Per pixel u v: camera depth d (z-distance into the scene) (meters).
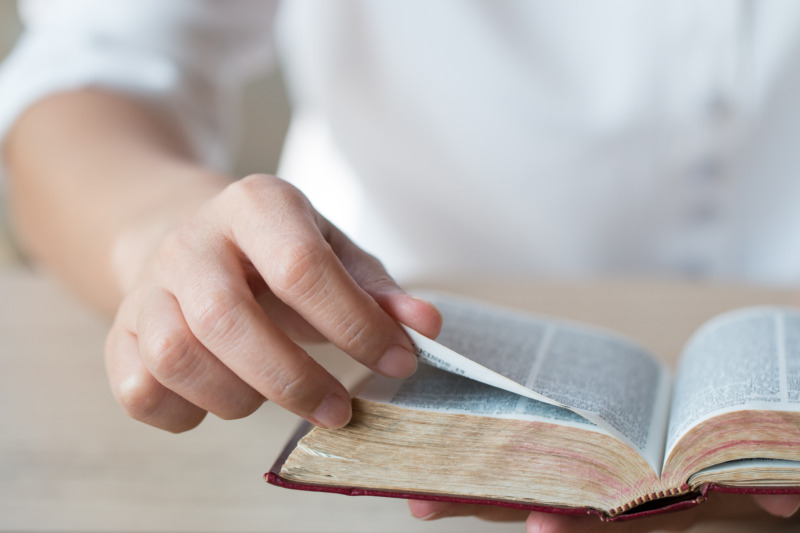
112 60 0.78
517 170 0.98
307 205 0.49
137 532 0.53
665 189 0.95
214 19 0.89
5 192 0.81
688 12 0.86
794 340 0.52
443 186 1.03
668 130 0.92
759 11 0.85
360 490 0.47
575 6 0.89
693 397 0.50
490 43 0.92
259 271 0.47
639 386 0.53
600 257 1.01
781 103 0.88
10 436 0.59
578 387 0.50
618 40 0.89
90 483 0.56
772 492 0.46
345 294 0.46
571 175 0.97
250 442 0.59
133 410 0.49
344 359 0.64
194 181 0.63
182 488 0.56
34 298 0.79
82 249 0.63
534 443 0.47
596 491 0.47
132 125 0.71
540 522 0.47
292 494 0.55
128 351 0.49
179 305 0.48
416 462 0.47
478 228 1.04
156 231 0.59
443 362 0.48
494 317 0.56
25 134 0.72
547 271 1.04
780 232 0.95
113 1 0.83
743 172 0.92
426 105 0.98
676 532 0.50
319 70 1.03
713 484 0.46
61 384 0.64
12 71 0.78
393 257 1.11
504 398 0.49
